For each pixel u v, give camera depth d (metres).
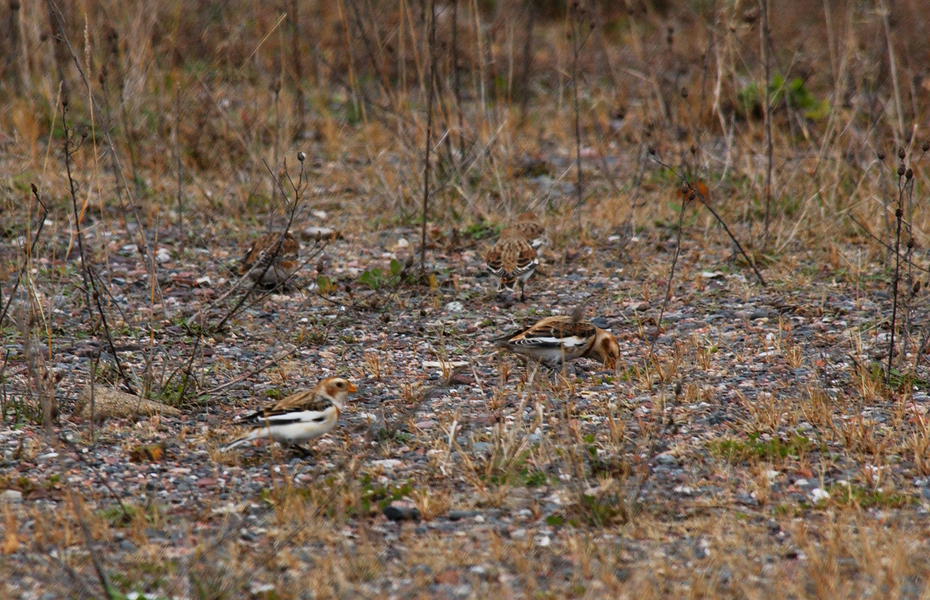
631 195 18.92
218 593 6.75
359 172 20.28
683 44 27.47
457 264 16.12
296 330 13.06
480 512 8.29
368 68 24.58
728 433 9.88
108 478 8.72
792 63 18.95
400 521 8.12
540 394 10.76
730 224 17.52
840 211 16.92
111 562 7.25
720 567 7.32
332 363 11.99
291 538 7.68
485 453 9.34
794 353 11.87
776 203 17.59
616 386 11.20
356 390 10.05
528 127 22.84
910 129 19.16
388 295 14.55
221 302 14.07
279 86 17.16
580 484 8.28
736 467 9.20
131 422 9.97
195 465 9.05
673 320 13.54
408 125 19.25
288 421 8.95
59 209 17.23
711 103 21.91
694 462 9.26
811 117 21.62
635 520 8.09
